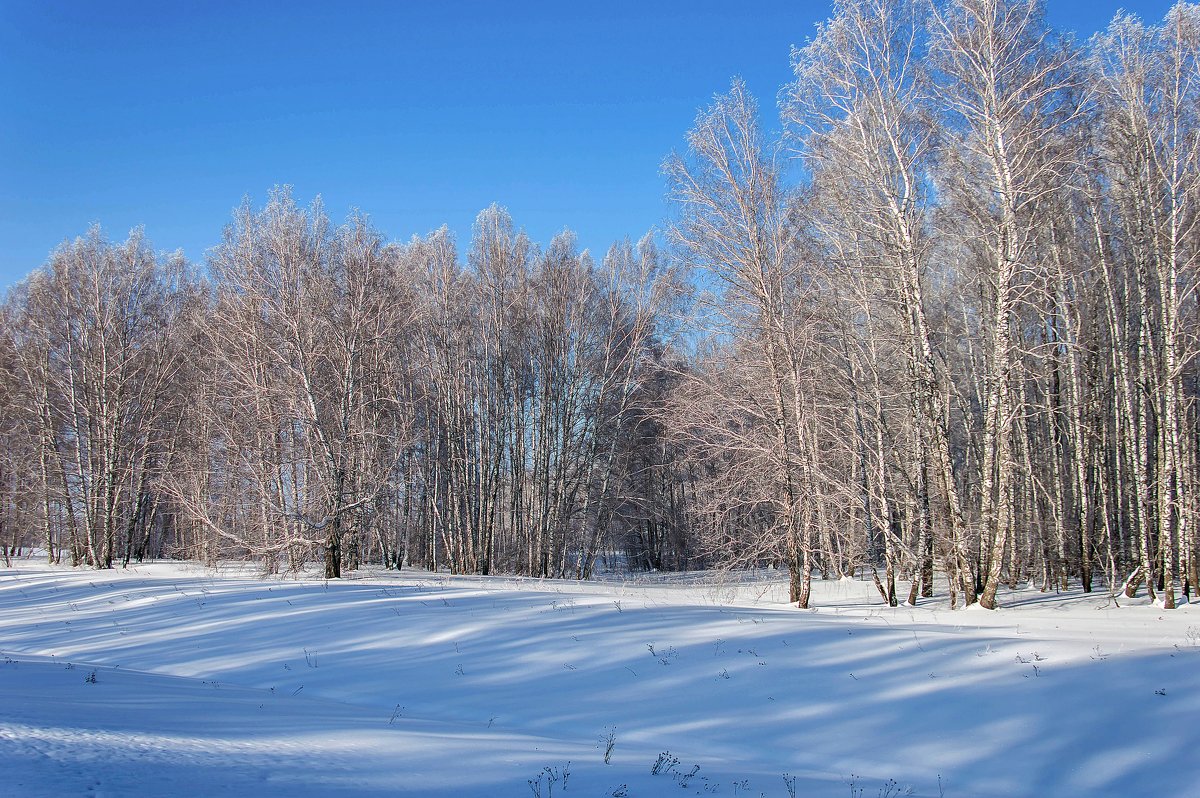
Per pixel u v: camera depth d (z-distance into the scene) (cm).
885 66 1862
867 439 2267
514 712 1006
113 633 1627
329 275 3053
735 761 814
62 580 2742
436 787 596
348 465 2919
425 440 3931
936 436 1891
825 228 1994
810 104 1962
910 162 1862
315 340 2947
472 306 3841
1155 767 769
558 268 3819
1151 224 1922
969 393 2583
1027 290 1881
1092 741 827
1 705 760
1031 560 2461
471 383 3834
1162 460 1975
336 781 575
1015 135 1709
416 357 3819
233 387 3036
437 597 1831
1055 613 1705
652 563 4853
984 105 1748
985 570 1897
